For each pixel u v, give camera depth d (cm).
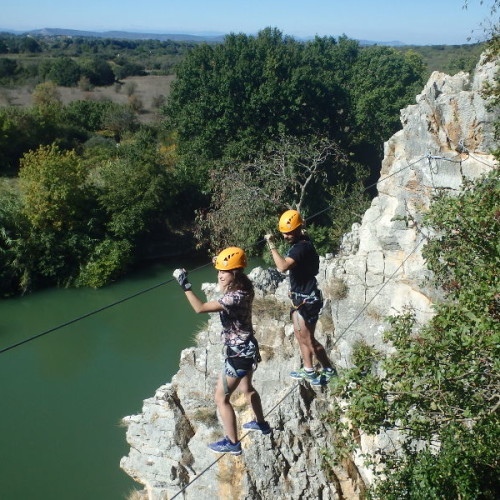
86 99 8188
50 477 2228
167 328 3459
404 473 1105
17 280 3903
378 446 1468
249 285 727
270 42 5056
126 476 2238
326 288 1712
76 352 3194
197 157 4753
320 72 5222
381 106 5506
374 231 1736
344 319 1672
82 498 2127
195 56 4919
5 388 2845
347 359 1616
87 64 10019
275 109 4584
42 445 2416
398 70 5928
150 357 3147
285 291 1620
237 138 4597
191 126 4716
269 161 4356
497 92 1474
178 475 1541
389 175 1762
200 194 4647
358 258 1723
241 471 1428
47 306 3734
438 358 1012
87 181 4556
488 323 885
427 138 1600
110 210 4284
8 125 5456
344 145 5319
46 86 7631
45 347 3247
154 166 4441
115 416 2619
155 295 3872
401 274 1633
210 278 4128
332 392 1162
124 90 9450
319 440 1419
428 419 1070
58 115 6256
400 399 1039
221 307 707
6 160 5391
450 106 1558
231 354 726
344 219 3838
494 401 1073
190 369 1582
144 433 1594
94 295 3888
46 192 3981
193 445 1540
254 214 3972
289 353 1526
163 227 4519
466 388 1076
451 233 1198
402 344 1137
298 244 859
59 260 3959
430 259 1287
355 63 6344
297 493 1405
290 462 1412
